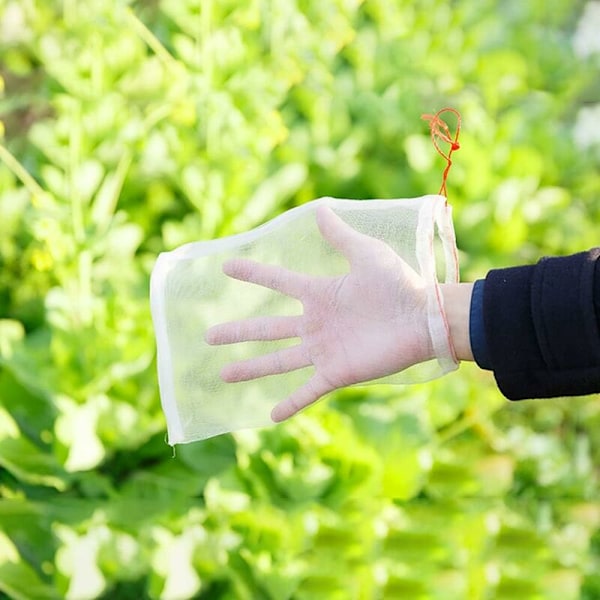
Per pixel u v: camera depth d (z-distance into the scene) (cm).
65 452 160
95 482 167
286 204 215
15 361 169
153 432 168
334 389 111
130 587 166
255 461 171
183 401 118
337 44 250
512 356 106
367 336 110
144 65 212
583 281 104
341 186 219
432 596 174
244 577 164
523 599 184
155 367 173
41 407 169
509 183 218
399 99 239
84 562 156
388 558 176
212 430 119
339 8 260
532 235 226
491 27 281
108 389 170
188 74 218
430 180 217
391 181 219
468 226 215
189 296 118
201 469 173
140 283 189
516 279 107
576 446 212
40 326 185
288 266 118
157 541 160
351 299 110
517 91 263
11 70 213
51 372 169
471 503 187
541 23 303
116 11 214
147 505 166
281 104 232
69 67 202
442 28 278
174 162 202
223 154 205
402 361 109
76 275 178
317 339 111
